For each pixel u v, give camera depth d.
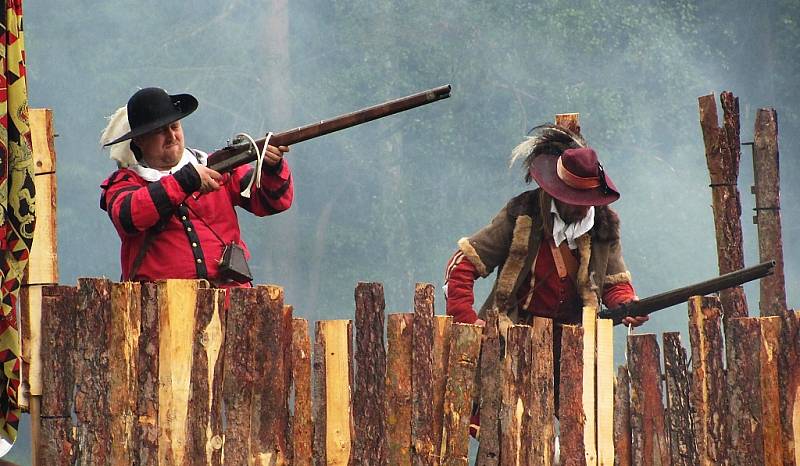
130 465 12.59
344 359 13.84
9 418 12.94
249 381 12.77
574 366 14.54
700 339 14.90
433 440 13.82
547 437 14.16
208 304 12.71
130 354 12.66
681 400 15.03
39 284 13.19
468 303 17.53
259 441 12.81
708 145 17.75
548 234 17.41
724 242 17.67
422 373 13.80
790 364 14.80
